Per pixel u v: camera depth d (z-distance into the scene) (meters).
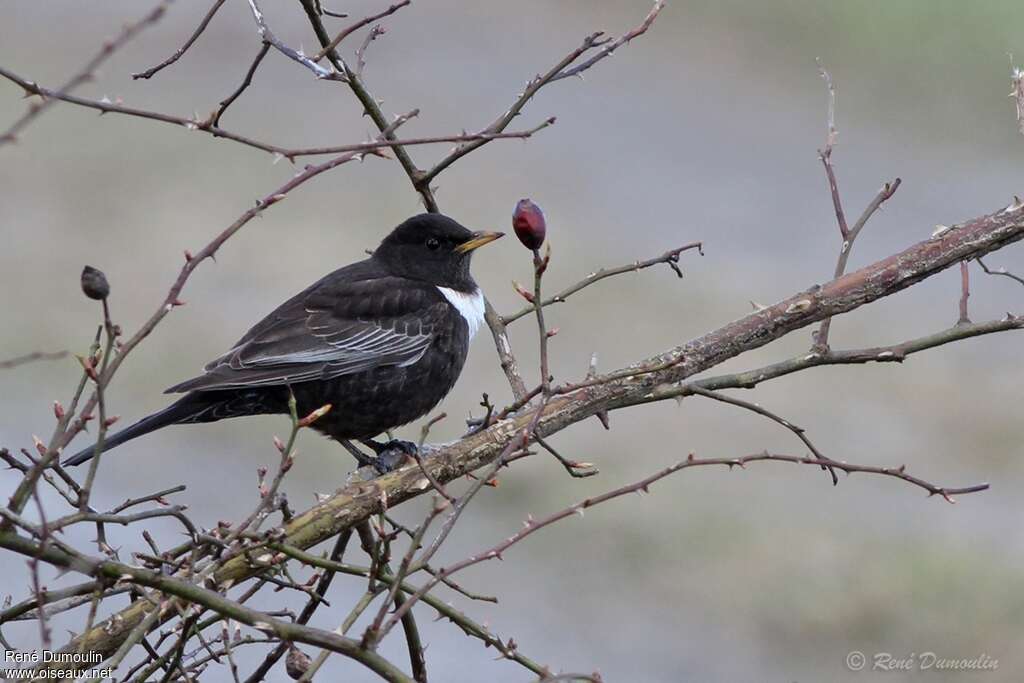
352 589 12.99
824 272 19.19
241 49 28.28
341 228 20.38
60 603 5.32
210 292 18.12
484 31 27.98
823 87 24.27
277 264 18.98
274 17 29.38
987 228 6.29
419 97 25.34
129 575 4.76
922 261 6.26
